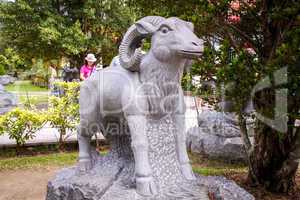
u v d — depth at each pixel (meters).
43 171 5.73
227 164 5.99
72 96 7.08
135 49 3.00
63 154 6.77
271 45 3.95
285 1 3.46
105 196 2.77
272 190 4.44
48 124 8.91
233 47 3.79
